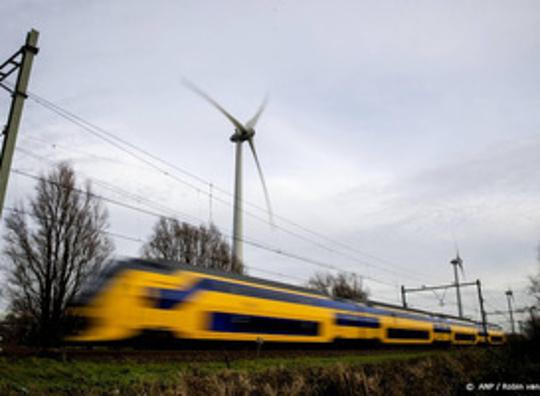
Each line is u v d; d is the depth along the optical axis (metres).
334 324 24.98
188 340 17.20
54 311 24.12
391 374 13.56
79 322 15.20
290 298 22.39
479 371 17.23
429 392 13.12
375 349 29.30
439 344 38.41
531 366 19.19
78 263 25.56
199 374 11.45
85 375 11.39
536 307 30.95
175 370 12.79
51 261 24.92
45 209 25.56
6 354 12.32
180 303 16.94
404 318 33.62
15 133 10.78
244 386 10.39
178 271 17.56
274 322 20.89
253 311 19.88
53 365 11.81
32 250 24.70
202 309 17.64
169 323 16.44
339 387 11.30
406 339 33.03
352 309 27.41
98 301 15.39
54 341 23.31
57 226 25.58
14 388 9.69
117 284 15.74
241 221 38.53
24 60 11.32
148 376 11.60
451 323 41.84
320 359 18.34
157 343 16.42
